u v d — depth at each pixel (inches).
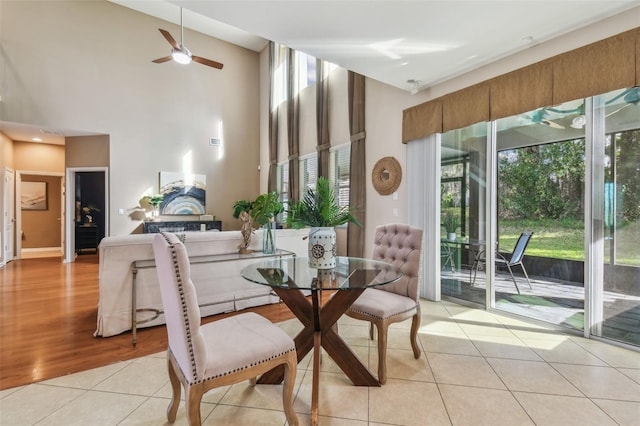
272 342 57.8
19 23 215.3
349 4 85.7
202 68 297.3
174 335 53.4
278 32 99.5
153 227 260.7
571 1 83.8
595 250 98.9
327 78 212.8
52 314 122.0
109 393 70.7
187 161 287.7
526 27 96.6
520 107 109.4
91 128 240.5
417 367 82.3
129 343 96.9
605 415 62.6
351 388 72.7
